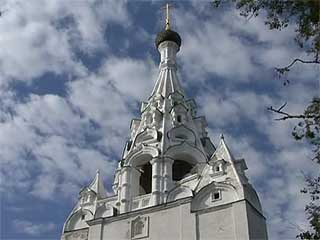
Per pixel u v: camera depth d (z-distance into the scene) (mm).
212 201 38875
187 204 39125
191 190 40188
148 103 51594
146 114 49750
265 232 38281
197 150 45375
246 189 38750
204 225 37438
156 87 53688
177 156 45000
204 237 36750
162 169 43062
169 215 39312
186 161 45656
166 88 52688
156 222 39406
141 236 39156
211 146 48938
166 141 45312
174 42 58625
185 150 45000
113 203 43406
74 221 44156
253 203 38906
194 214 38344
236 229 36000
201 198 39375
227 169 40812
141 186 46094
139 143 46500
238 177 39500
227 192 38844
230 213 37219
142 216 40344
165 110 49312
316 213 19031
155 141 45656
